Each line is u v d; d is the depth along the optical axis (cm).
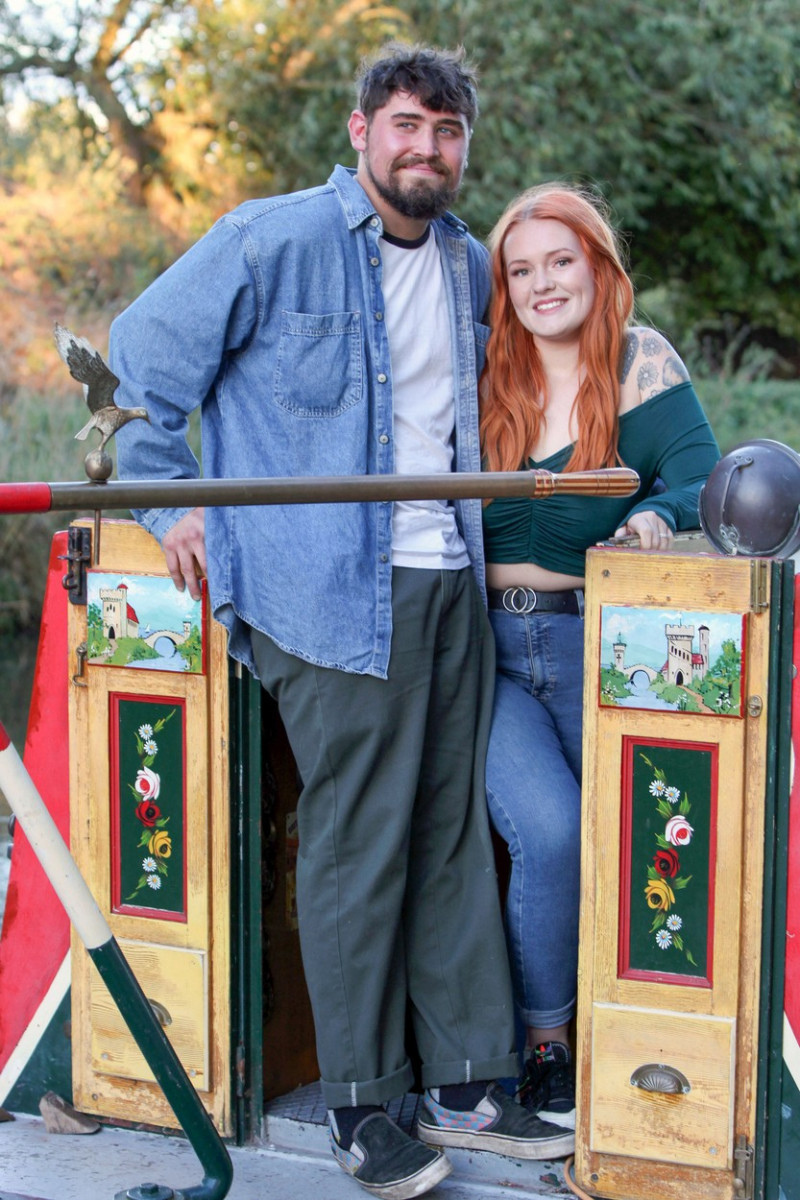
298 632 220
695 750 211
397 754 224
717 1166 213
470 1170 229
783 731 206
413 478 202
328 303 223
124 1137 244
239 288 220
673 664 210
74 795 246
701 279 1175
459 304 239
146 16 1080
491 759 232
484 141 1005
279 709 234
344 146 1047
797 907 208
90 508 189
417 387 234
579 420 240
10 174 1045
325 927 225
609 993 217
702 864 212
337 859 225
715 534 212
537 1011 232
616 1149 218
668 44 1045
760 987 210
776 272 1133
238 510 225
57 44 1087
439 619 228
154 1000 241
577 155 1037
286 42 1049
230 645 228
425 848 232
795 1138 210
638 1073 216
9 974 253
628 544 225
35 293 989
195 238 1048
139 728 240
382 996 225
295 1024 255
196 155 1088
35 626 816
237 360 228
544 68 1030
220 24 1068
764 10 1078
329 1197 224
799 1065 209
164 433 226
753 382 1117
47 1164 235
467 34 1011
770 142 1073
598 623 214
